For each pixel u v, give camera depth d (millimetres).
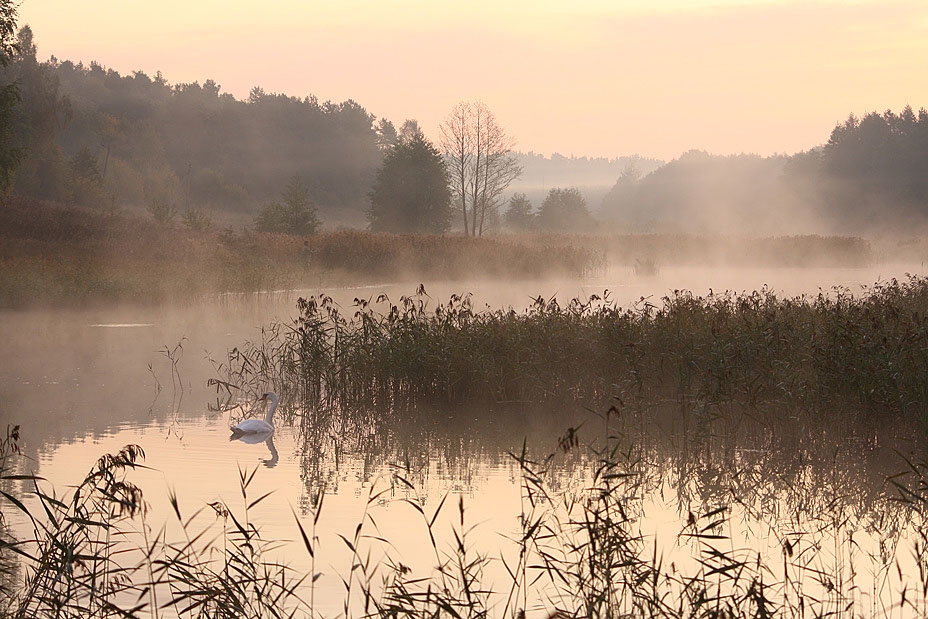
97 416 14312
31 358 20500
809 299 25516
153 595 6543
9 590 6906
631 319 16422
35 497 9586
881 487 10703
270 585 7250
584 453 12352
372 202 98875
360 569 7742
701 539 8656
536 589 7332
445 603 6117
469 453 12336
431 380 15930
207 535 8539
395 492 10258
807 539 8758
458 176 88875
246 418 14602
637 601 6781
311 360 16516
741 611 6309
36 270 33156
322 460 11867
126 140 134250
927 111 178250
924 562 7988
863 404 13094
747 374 13688
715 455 12273
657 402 15062
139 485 10266
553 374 15344
